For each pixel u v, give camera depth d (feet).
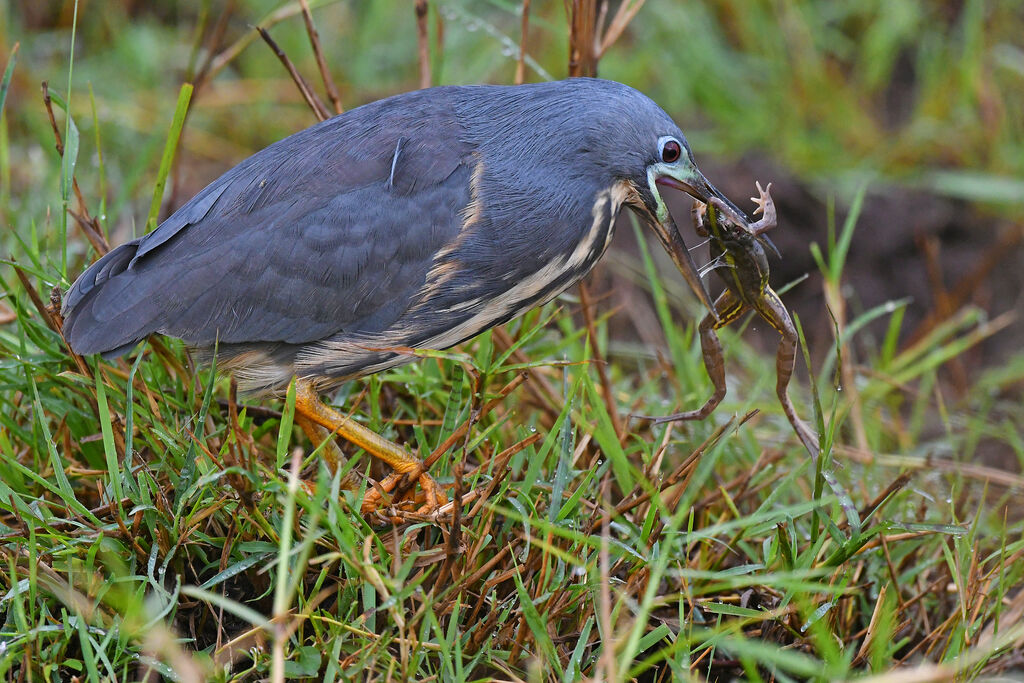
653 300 42.04
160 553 23.03
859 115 48.78
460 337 25.68
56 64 45.32
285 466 26.02
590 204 25.13
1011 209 45.42
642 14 49.57
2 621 22.43
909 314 44.19
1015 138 48.06
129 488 22.99
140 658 20.94
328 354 24.81
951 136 47.62
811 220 45.44
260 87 46.19
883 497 25.85
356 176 24.36
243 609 18.42
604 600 19.36
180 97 26.61
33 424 25.02
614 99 24.88
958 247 45.37
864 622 26.73
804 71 49.24
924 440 37.01
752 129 47.70
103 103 42.60
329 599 23.71
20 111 41.98
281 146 25.25
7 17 44.96
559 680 21.71
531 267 24.97
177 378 26.81
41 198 36.78
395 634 22.13
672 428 30.09
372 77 47.88
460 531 22.41
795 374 41.19
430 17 47.44
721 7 51.34
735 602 25.54
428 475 24.53
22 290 28.32
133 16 49.75
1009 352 42.06
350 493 22.67
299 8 32.99
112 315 23.75
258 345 24.67
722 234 24.59
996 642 23.45
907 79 51.65
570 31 30.89
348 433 24.72
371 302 24.31
